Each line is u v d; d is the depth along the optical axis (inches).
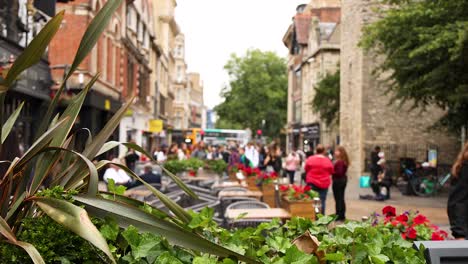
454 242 102.8
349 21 1301.7
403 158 1038.4
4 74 99.4
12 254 87.9
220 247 92.4
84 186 114.7
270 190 514.6
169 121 2787.9
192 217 120.7
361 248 109.1
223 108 3051.2
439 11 638.5
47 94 706.8
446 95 665.6
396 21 681.6
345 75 1339.8
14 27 574.6
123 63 1301.7
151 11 1939.0
